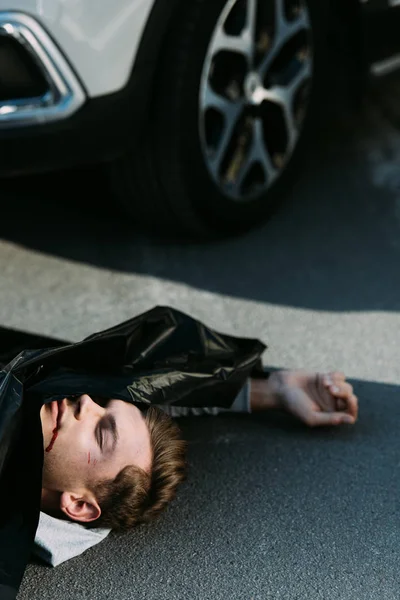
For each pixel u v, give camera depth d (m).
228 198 4.09
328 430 3.20
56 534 2.62
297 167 4.43
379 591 2.57
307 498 2.90
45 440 2.62
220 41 3.80
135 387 2.73
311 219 4.49
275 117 4.21
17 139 3.32
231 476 2.98
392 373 3.50
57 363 2.78
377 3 4.33
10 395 2.58
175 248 4.20
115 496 2.64
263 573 2.63
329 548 2.71
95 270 4.02
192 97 3.75
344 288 4.00
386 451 3.10
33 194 4.53
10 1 3.14
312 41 4.26
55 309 3.77
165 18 3.56
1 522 2.52
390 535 2.76
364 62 4.49
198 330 3.02
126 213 4.19
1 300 3.80
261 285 3.99
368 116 5.33
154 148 3.80
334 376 3.17
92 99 3.40
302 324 3.76
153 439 2.71
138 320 2.93
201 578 2.61
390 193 4.73
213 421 3.24
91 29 3.32
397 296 3.97
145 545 2.72
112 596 2.55
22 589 2.57
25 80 3.27
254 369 3.18
